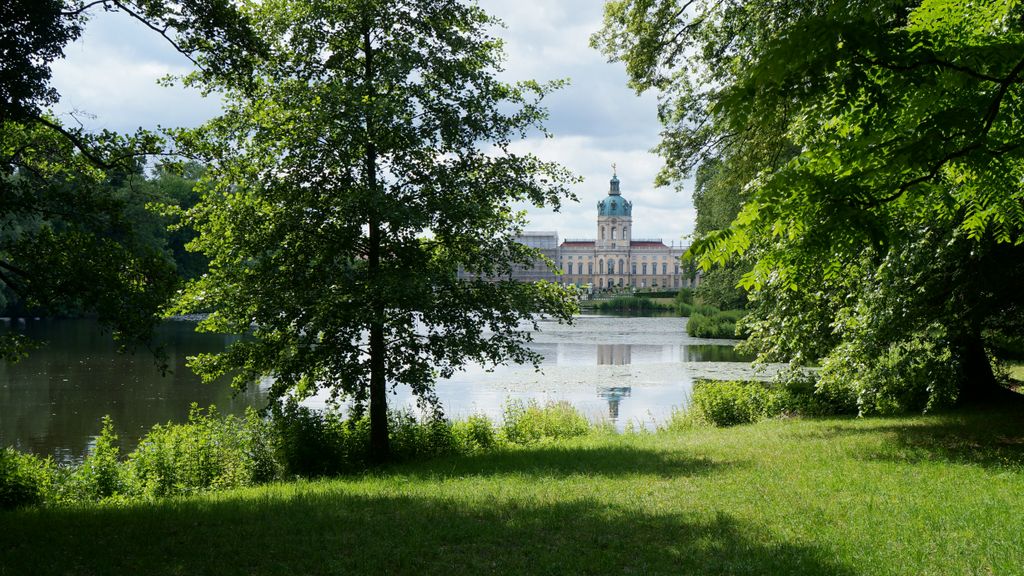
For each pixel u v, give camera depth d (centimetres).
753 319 1673
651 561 632
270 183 1320
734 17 1405
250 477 1278
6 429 1814
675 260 16875
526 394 2516
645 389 2648
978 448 1123
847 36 364
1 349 994
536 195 1377
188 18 1013
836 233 423
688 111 1708
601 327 6612
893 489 861
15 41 819
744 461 1124
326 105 1215
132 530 764
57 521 816
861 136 438
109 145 1018
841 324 1303
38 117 894
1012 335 1389
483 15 1439
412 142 1283
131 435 1767
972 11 446
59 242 951
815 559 608
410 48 1316
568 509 824
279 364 1392
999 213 496
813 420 1692
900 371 1305
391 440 1489
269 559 655
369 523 780
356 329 1350
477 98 1341
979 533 661
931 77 378
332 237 1365
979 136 394
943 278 1136
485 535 723
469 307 1434
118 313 934
